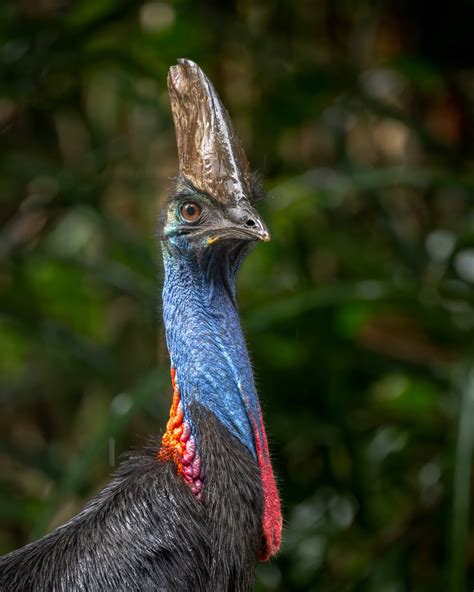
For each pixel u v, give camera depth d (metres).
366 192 11.55
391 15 12.84
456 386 9.11
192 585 5.46
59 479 10.25
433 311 10.05
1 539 13.78
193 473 5.64
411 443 11.04
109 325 13.59
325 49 13.62
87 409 14.16
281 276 11.97
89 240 14.03
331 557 10.88
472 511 10.12
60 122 14.20
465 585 8.72
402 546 10.32
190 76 5.83
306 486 10.75
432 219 13.11
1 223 14.06
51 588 5.40
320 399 10.61
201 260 5.80
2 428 14.92
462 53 11.87
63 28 11.62
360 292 9.60
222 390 5.79
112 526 5.49
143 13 13.98
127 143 12.78
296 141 14.06
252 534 5.64
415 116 13.11
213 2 12.91
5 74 11.82
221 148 5.77
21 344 13.62
